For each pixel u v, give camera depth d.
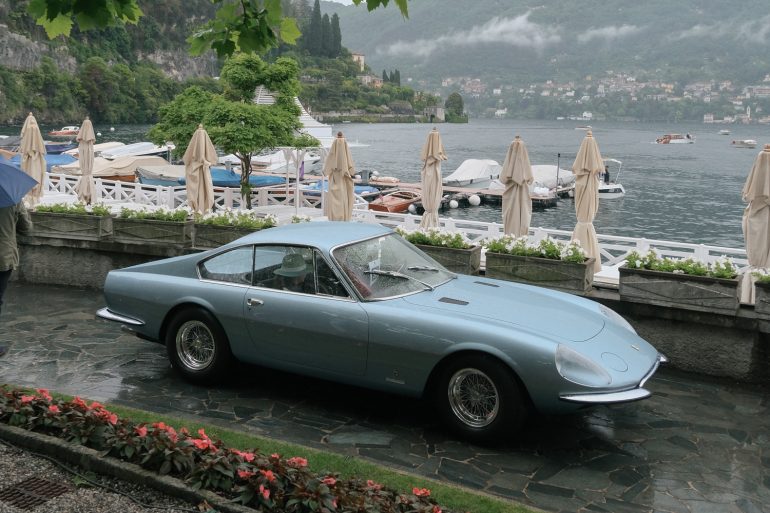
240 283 6.06
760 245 7.93
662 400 6.12
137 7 4.42
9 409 4.74
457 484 4.50
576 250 7.52
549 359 4.77
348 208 11.95
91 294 9.93
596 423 5.58
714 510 4.22
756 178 7.85
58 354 7.15
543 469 4.75
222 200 26.81
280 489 3.72
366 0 4.13
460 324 5.07
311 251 5.77
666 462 4.88
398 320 5.26
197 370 6.30
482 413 5.09
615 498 4.35
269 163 49.38
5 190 6.53
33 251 10.59
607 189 55.81
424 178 12.28
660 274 6.89
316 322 5.58
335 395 6.14
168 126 24.86
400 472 4.48
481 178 52.84
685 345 6.89
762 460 4.94
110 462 4.16
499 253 7.81
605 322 5.58
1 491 3.95
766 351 6.51
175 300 6.30
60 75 167.88
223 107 23.86
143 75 190.25
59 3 4.15
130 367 6.79
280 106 25.64
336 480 3.73
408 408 5.86
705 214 48.88
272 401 5.98
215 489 3.88
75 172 36.31
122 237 9.97
